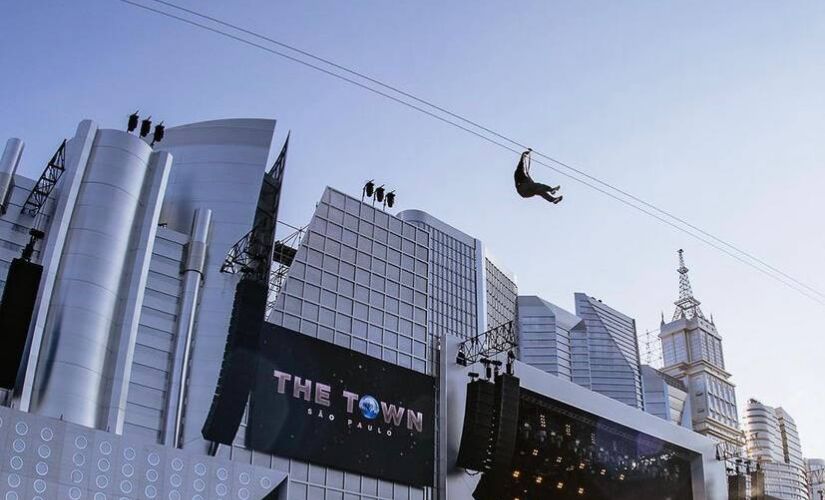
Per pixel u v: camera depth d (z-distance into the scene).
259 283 67.75
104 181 70.19
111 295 67.06
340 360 73.50
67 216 67.75
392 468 72.69
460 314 166.62
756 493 112.50
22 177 70.75
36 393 60.81
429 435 76.88
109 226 68.69
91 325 64.56
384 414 74.31
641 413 98.31
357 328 78.56
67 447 51.50
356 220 84.69
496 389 77.88
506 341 82.25
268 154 82.12
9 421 49.91
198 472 56.56
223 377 64.69
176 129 85.44
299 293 75.56
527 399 86.56
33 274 55.34
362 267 82.44
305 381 70.25
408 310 84.25
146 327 69.31
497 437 75.31
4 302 54.00
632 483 95.00
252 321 66.38
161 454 55.38
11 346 53.62
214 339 70.81
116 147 72.06
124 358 65.38
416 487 74.44
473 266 175.75
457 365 81.75
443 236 173.00
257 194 79.44
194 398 67.75
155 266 72.38
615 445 95.12
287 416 68.00
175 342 70.00
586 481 89.38
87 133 72.00
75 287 65.19
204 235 75.25
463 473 77.06
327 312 76.94
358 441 71.50
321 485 68.19
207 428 62.97
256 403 66.69
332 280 79.00
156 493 54.12
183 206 78.94
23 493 48.81
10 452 49.25
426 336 83.94
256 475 59.34
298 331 73.56
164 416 66.62
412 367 80.69
